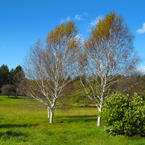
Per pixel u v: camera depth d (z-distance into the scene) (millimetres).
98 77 18531
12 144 8016
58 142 8664
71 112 32688
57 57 18531
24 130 12547
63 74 18250
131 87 16375
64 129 13547
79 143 8484
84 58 17703
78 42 18359
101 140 8938
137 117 9188
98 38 17547
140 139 8734
